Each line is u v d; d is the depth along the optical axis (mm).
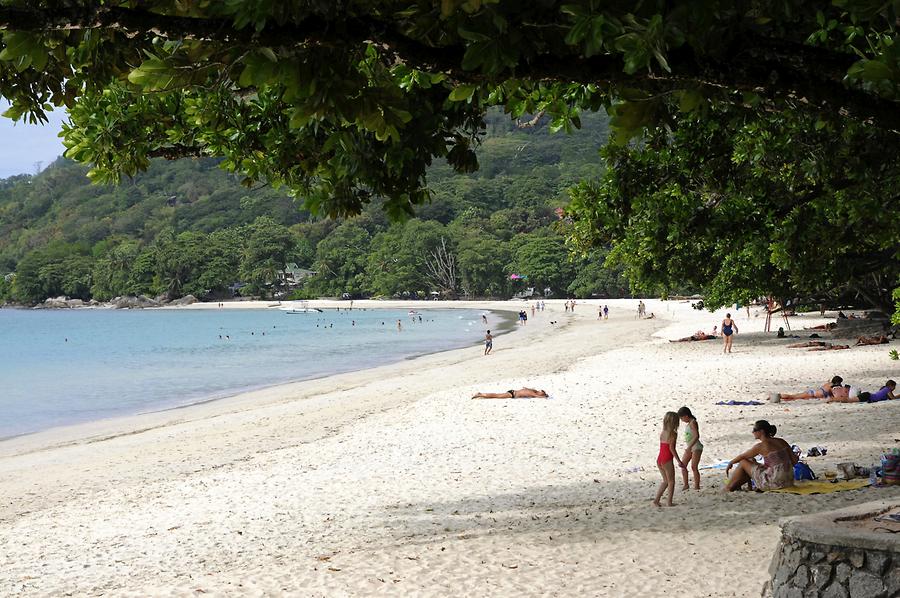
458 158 7504
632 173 15969
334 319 140000
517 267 171875
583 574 9875
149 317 168125
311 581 10266
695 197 16328
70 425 34125
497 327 99812
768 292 31531
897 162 11523
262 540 12688
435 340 81812
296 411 30969
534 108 7602
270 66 3887
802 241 16109
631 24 3492
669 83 4301
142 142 9219
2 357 74062
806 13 4555
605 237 17000
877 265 27406
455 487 15641
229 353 73188
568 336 71125
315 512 14359
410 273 183875
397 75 6883
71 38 4883
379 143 6812
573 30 3547
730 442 18547
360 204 7648
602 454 18109
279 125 8344
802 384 27688
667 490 14188
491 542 11562
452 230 188750
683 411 14125
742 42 4094
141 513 15500
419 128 6898
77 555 12609
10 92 5270
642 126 4340
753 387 27609
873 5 3520
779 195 15938
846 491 12906
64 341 96250
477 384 34344
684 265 26156
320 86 4031
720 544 10648
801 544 6234
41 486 20016
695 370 33188
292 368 57125
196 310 195125
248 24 3764
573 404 25969
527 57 3830
